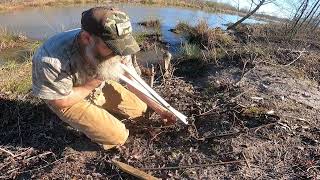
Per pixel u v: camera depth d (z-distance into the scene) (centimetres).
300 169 108
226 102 138
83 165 111
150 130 123
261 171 106
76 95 106
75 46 100
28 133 127
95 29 92
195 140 118
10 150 120
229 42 233
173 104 139
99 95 118
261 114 128
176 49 239
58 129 127
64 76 102
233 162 109
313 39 227
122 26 91
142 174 105
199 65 183
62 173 109
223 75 166
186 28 286
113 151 116
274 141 117
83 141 121
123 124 117
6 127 130
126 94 123
